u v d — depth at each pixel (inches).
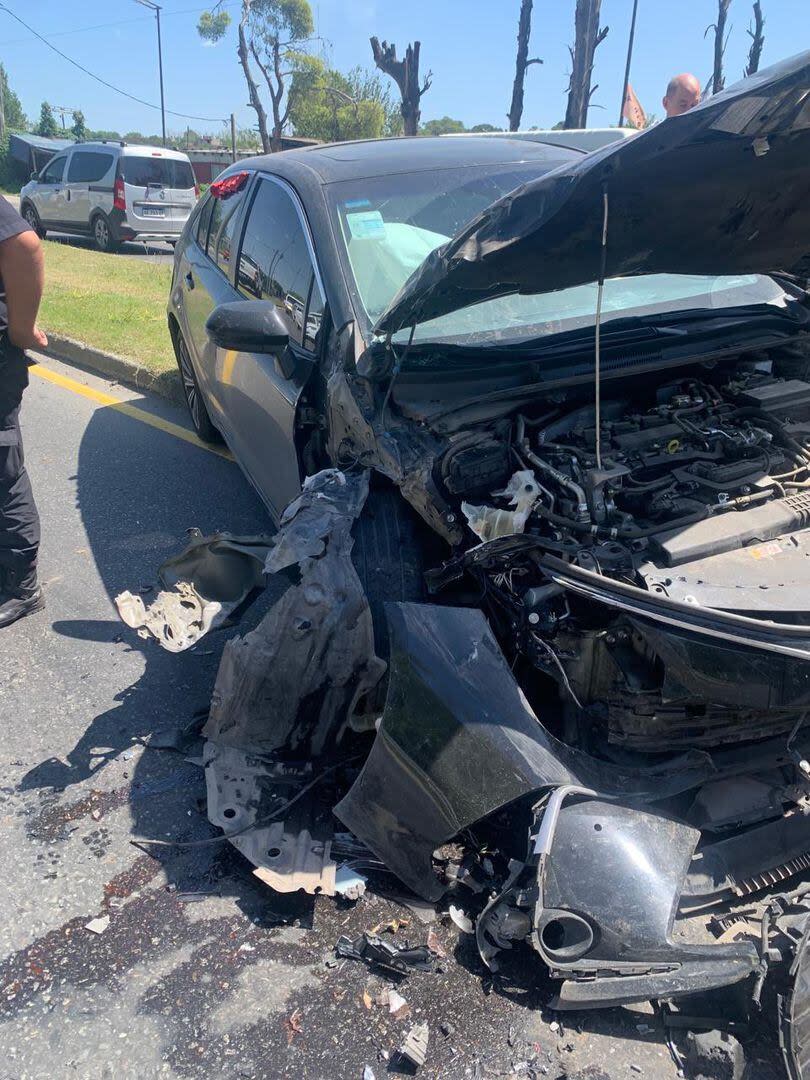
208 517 200.5
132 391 296.5
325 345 130.5
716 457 108.2
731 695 86.4
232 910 100.3
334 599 103.4
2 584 162.7
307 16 1274.6
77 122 2588.6
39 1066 84.4
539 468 105.3
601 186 87.6
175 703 136.9
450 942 95.0
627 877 83.0
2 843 110.0
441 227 141.2
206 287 196.1
